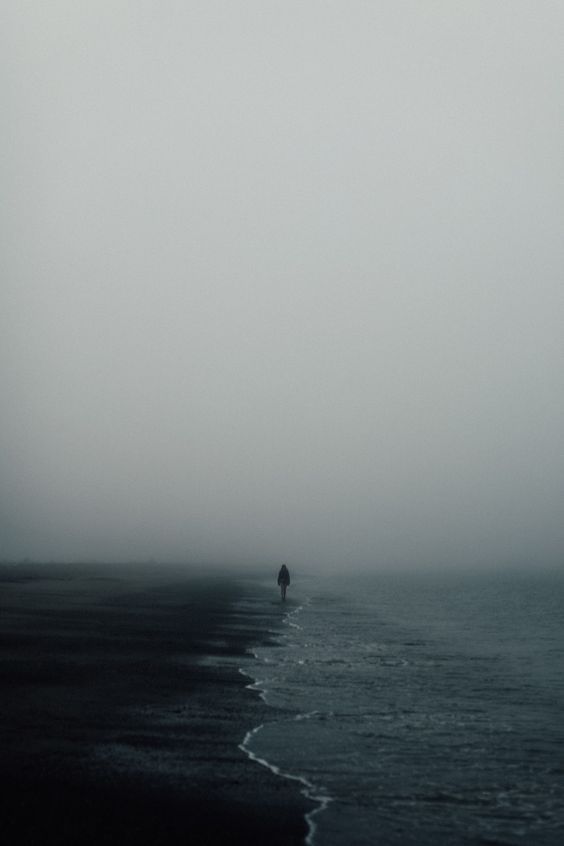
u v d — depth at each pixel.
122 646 25.05
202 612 42.66
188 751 12.18
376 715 16.30
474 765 12.38
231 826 8.86
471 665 25.95
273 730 14.16
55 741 12.26
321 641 31.52
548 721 16.16
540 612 60.66
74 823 8.62
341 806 9.94
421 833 9.16
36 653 22.30
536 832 9.37
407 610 56.34
